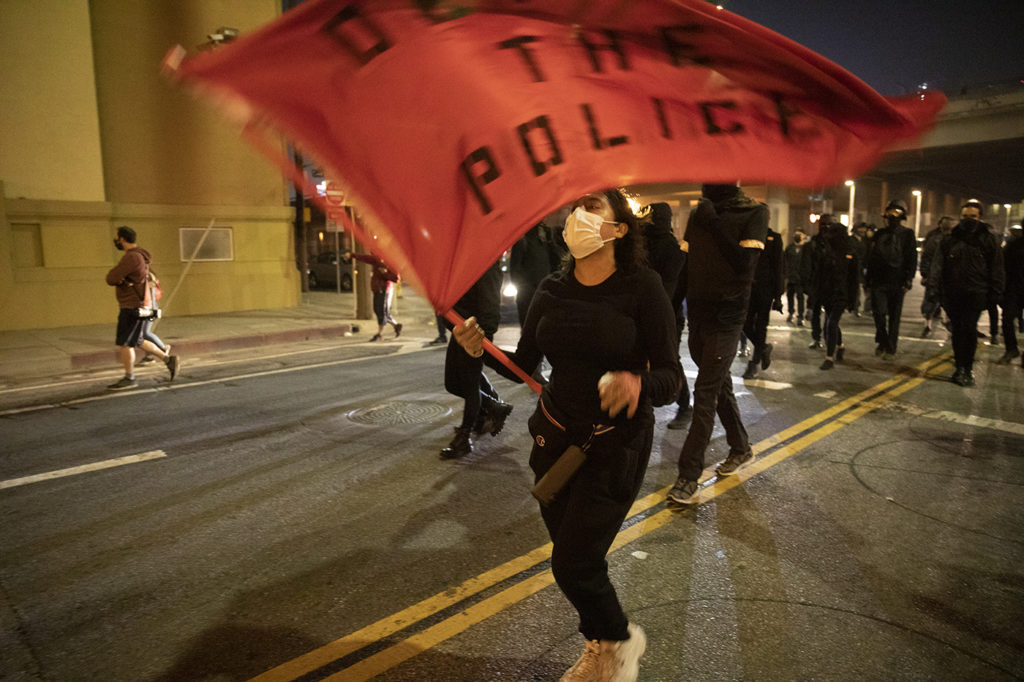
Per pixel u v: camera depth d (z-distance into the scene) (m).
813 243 10.36
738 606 3.12
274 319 13.91
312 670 2.68
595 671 2.46
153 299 8.13
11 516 4.21
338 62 1.60
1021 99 39.00
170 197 14.30
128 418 6.50
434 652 2.79
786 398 7.13
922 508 4.23
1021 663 2.70
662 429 6.01
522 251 6.34
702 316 4.37
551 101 1.88
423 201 1.85
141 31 13.63
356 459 5.24
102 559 3.64
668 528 3.96
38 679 2.64
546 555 3.66
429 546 3.77
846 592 3.24
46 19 12.57
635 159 1.99
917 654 2.75
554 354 2.38
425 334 12.76
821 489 4.55
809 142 2.00
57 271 12.87
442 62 1.71
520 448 5.49
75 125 13.00
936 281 7.87
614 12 1.68
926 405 6.82
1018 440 5.63
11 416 6.61
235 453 5.41
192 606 3.17
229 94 1.51
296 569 3.52
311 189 1.69
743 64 1.82
